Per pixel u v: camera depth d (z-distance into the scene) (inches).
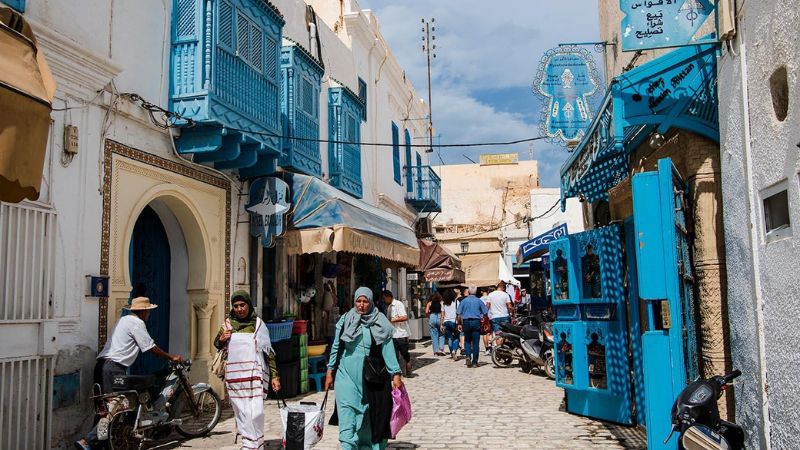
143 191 315.0
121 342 265.7
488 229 1544.0
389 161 807.7
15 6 239.9
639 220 200.4
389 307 521.7
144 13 318.0
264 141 382.3
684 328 207.5
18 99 140.9
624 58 335.6
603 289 309.7
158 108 314.2
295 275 510.0
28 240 243.0
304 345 429.7
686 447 170.4
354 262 658.2
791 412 168.1
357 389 231.9
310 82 490.3
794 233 164.6
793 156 163.8
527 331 511.2
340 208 408.2
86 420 269.7
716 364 220.4
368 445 238.1
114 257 293.4
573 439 274.7
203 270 368.2
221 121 336.8
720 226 223.9
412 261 540.1
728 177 210.2
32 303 242.4
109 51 292.8
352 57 662.5
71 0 270.8
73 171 269.0
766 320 184.2
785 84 175.3
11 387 231.1
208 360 366.0
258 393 240.5
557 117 353.1
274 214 403.5
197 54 332.2
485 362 614.2
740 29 196.5
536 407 356.8
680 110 222.4
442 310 687.1
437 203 985.5
